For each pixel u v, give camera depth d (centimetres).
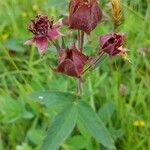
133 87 21
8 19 25
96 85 20
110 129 19
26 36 24
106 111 19
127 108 20
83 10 13
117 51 14
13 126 20
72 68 13
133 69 21
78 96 15
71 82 20
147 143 19
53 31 14
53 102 15
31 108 21
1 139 20
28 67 22
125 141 19
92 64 14
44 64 22
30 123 21
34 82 21
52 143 14
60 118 14
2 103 20
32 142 20
